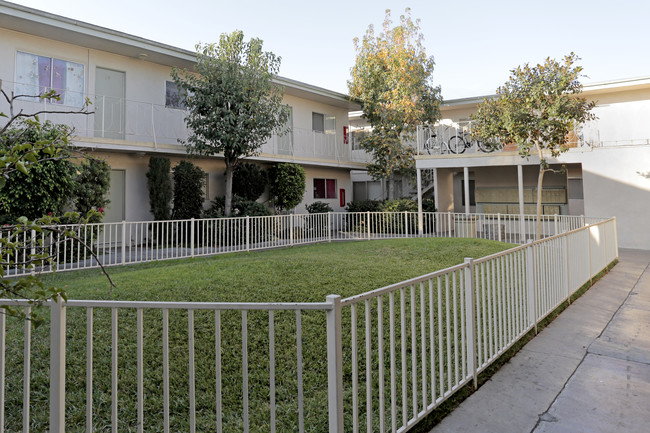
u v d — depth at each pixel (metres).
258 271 7.11
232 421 3.18
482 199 19.27
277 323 4.89
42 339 4.47
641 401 3.42
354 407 2.46
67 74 12.14
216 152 13.57
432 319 3.24
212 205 15.16
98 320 4.94
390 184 19.66
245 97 13.06
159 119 13.97
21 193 8.98
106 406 3.37
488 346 4.18
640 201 13.82
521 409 3.30
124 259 9.45
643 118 16.77
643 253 12.52
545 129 12.07
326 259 8.51
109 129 12.87
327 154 19.78
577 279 7.21
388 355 4.37
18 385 3.64
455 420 3.14
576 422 3.09
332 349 2.28
